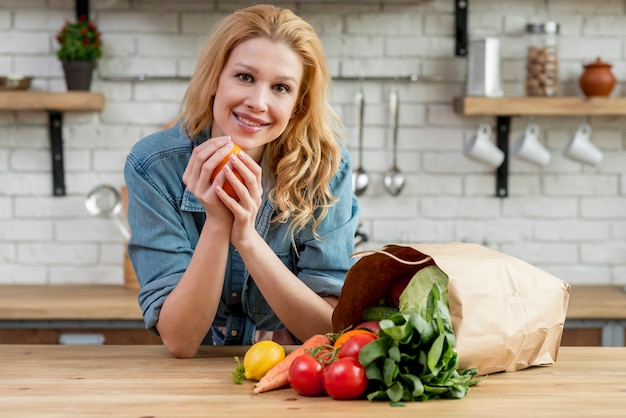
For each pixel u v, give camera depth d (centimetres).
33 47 346
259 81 166
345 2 347
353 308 163
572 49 355
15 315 301
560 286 159
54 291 330
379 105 352
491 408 134
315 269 188
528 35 340
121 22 347
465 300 145
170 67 349
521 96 352
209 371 158
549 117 356
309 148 185
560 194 358
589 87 332
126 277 336
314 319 176
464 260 149
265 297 175
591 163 345
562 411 133
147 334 310
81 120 350
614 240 359
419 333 134
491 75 336
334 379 137
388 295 166
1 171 350
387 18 350
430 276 150
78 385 147
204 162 162
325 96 184
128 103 349
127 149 351
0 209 350
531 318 153
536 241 358
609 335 312
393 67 351
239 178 162
